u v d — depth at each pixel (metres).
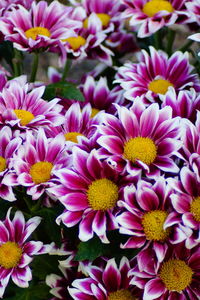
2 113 0.72
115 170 0.67
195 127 0.68
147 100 0.79
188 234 0.63
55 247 0.72
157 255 0.64
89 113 0.76
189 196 0.65
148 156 0.67
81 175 0.67
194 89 0.79
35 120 0.72
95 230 0.65
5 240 0.70
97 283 0.69
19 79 0.80
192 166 0.66
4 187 0.69
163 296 0.66
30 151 0.70
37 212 0.72
